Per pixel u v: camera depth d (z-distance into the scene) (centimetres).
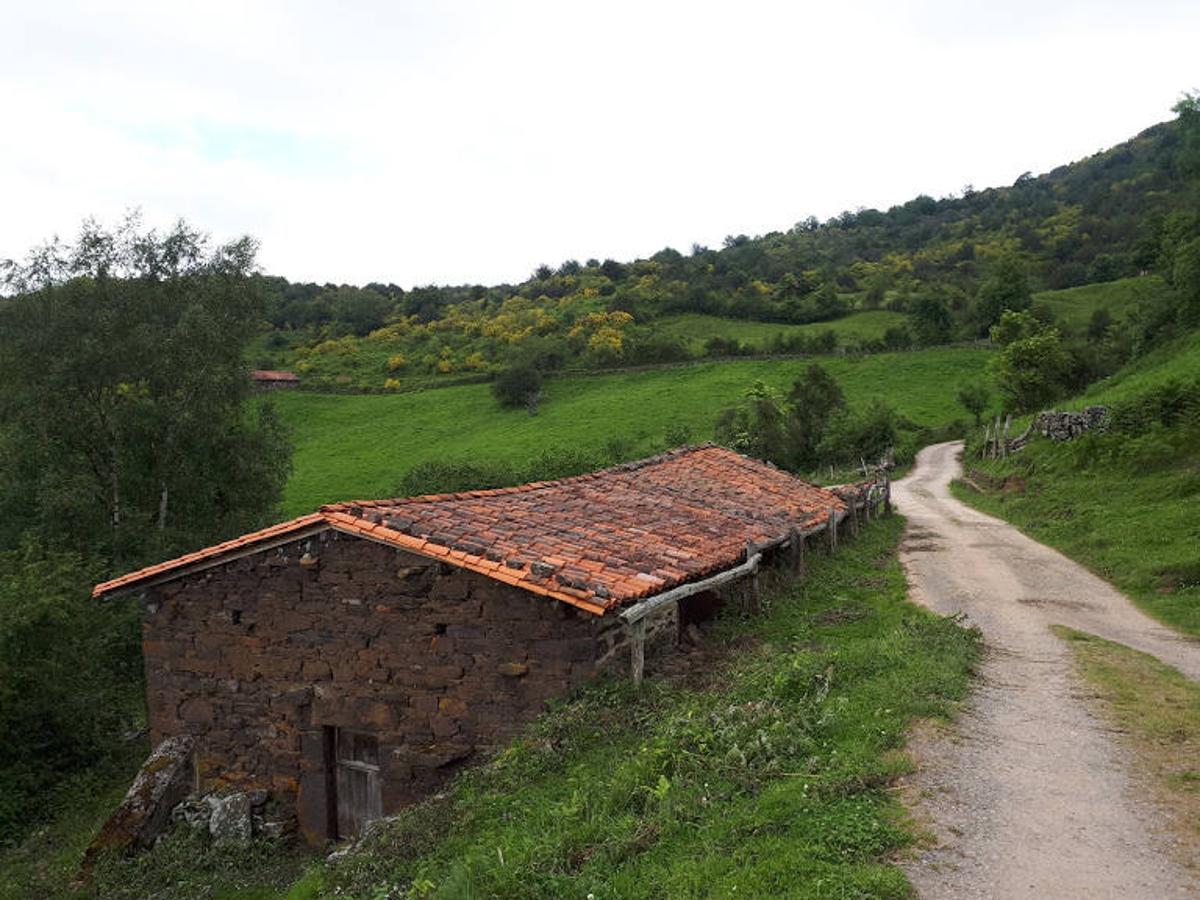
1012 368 4628
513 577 852
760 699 816
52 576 1410
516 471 3391
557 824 621
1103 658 993
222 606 1045
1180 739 721
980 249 10962
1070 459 2453
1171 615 1230
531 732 818
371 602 961
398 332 9519
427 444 5559
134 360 2228
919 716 765
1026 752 691
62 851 1093
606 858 552
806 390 4584
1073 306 7638
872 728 718
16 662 1295
